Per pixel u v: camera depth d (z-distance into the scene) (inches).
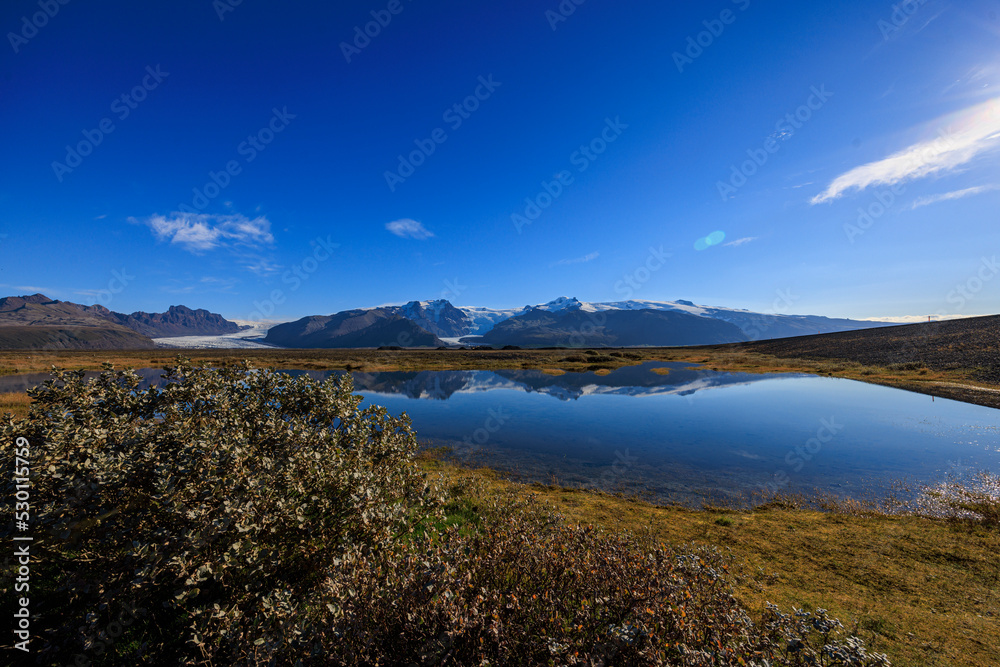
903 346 2356.1
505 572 179.9
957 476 590.6
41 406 222.1
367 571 159.3
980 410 1052.5
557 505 452.4
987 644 214.2
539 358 3198.8
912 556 337.7
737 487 570.3
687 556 191.5
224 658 150.3
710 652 137.3
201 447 187.5
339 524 194.9
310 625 156.3
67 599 189.6
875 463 660.1
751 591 272.7
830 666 145.2
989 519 431.8
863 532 393.7
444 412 1131.9
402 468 263.4
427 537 197.9
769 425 943.7
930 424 913.5
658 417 1048.8
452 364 2721.5
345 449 266.4
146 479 177.0
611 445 785.6
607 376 2108.8
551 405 1247.5
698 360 2979.8
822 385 1637.6
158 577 166.1
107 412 249.1
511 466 662.5
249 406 272.4
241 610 160.9
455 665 136.3
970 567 315.9
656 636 139.4
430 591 144.5
